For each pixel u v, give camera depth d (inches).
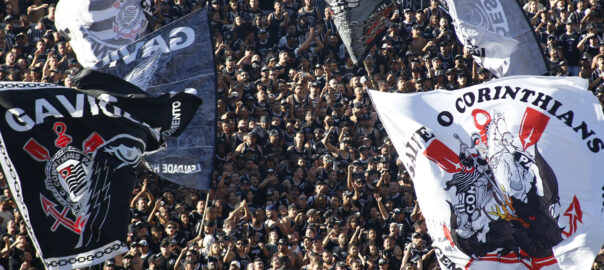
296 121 1480.1
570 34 1713.8
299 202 1343.5
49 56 1598.2
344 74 1659.7
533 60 1355.8
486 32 1346.0
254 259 1240.2
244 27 1720.0
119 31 1373.0
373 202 1321.4
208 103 1178.6
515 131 979.3
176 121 985.5
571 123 976.9
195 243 1233.4
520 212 959.0
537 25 1802.4
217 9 1772.9
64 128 910.4
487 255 958.4
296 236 1258.6
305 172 1392.7
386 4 1524.4
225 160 1422.2
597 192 958.4
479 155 978.7
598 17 1768.0
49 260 886.4
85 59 1368.1
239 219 1277.1
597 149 970.7
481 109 993.5
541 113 981.2
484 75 1606.8
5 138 889.5
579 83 986.1
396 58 1656.0
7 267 1189.7
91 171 914.7
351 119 1501.0
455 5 1350.9
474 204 969.5
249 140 1407.5
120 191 923.4
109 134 929.5
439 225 973.8
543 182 963.3
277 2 1718.8
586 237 947.3
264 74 1550.2
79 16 1359.5
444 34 1679.4
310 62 1670.8
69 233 895.7
